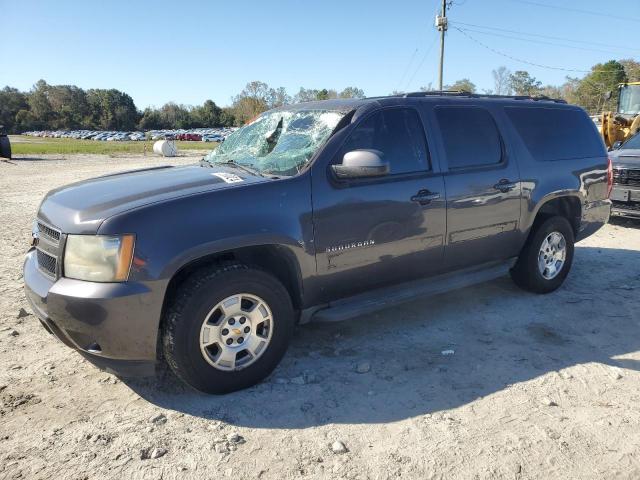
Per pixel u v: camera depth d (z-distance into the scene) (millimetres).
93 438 2977
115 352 3111
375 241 3906
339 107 4105
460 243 4445
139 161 26766
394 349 4121
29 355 3996
